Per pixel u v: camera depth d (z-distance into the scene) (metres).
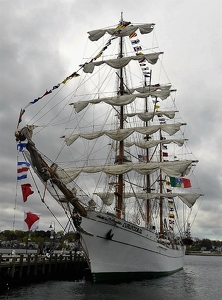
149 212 51.72
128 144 49.66
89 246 30.45
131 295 27.64
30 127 27.91
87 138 41.50
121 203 37.19
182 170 39.66
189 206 51.03
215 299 30.34
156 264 39.41
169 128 46.44
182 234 65.94
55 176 29.28
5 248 76.19
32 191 30.64
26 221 32.09
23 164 30.89
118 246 31.89
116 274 32.50
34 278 35.56
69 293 28.02
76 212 29.98
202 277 54.38
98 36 45.53
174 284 38.00
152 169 39.81
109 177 43.31
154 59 44.12
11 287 30.84
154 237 37.62
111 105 42.91
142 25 45.09
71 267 44.34
